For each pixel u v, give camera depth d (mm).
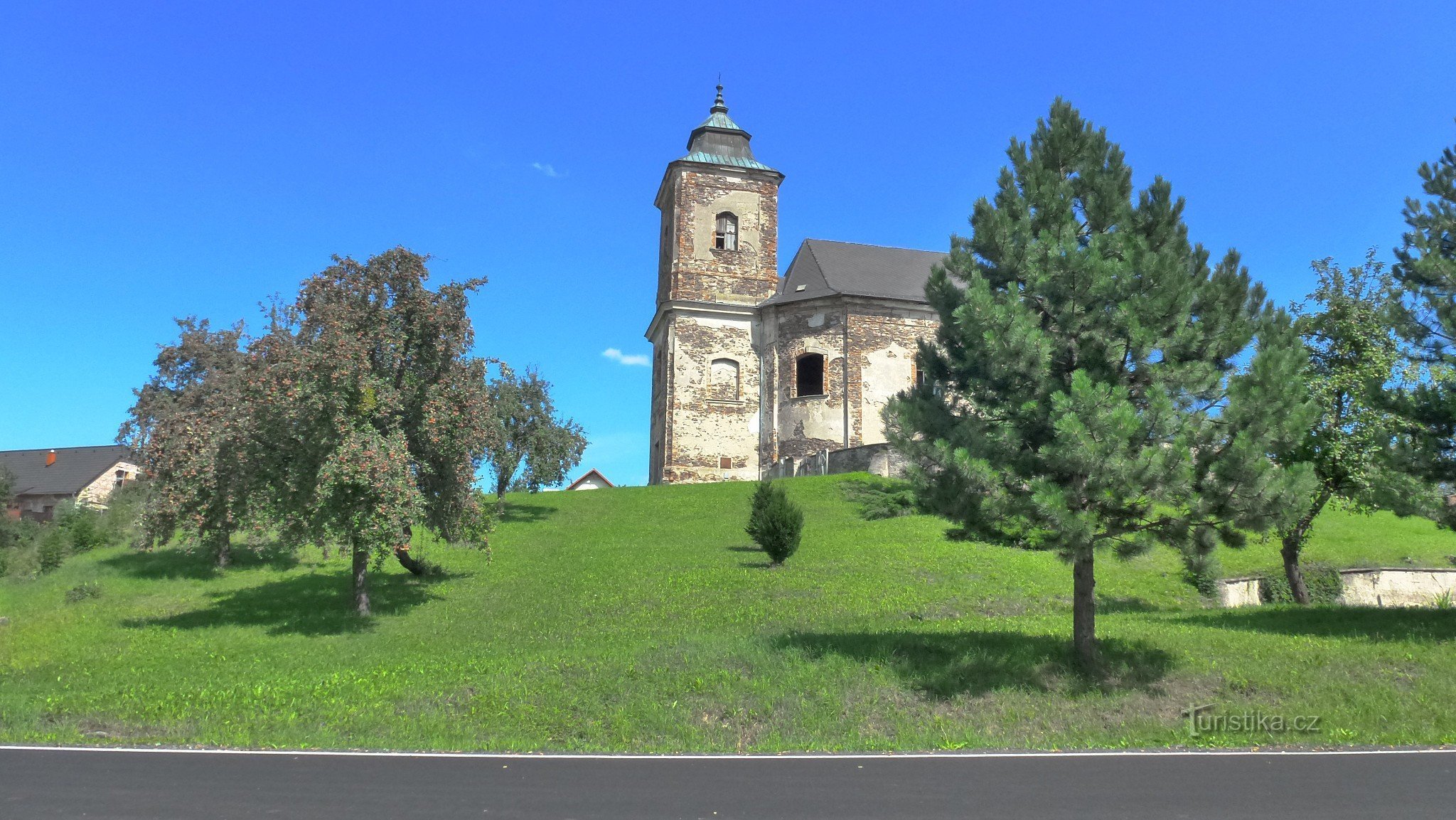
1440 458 15211
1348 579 22203
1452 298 15562
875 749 10148
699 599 19859
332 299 19469
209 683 13656
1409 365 18094
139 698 12703
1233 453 11625
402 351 19781
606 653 14836
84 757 9195
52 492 60688
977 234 13859
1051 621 17188
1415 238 16453
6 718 11656
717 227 45344
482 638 17375
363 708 12117
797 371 42625
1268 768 8727
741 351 44031
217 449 19406
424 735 11109
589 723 11633
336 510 18422
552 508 36312
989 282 13688
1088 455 11344
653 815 7008
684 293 44281
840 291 42125
